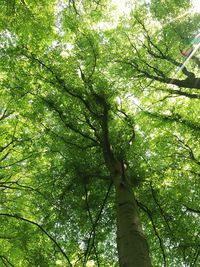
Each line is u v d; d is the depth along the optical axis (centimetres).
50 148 1023
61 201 981
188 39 1044
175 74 1143
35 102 989
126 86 1156
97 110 971
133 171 1017
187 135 1195
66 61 1012
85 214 1037
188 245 973
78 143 1016
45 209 1038
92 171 997
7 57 953
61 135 1029
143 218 1066
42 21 823
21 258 1002
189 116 1232
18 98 970
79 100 988
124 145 974
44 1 816
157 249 1052
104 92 983
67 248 1038
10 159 1148
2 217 1031
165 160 1138
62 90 977
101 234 1048
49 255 1014
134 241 605
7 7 771
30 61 976
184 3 1050
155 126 1123
